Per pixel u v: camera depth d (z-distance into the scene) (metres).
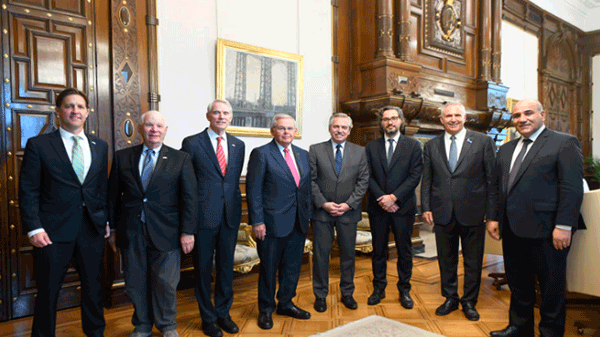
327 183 3.30
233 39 4.47
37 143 2.46
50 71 3.35
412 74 5.54
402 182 3.38
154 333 2.89
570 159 2.40
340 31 5.54
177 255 2.76
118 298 3.51
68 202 2.47
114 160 2.71
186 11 4.13
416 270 4.59
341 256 3.38
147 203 2.62
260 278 3.03
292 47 5.00
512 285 2.71
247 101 4.55
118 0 3.65
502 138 7.38
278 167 3.01
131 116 3.73
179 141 4.09
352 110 5.40
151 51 3.85
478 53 7.09
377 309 3.35
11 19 3.19
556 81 10.12
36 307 2.43
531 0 8.88
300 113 5.04
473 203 3.07
